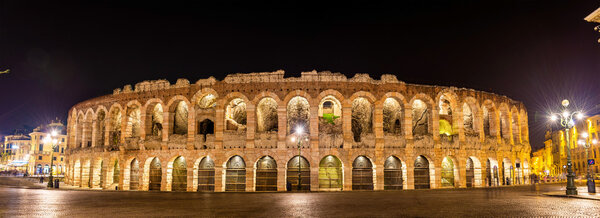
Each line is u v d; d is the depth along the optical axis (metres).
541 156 139.12
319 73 49.78
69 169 68.00
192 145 50.31
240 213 22.47
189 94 51.62
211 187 49.78
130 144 53.50
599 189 41.47
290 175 48.41
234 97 50.31
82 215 21.94
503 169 59.22
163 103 52.81
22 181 74.88
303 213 22.20
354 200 30.56
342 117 49.25
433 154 50.19
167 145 51.53
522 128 63.09
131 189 53.94
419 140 50.00
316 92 49.28
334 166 48.97
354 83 49.66
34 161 137.50
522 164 61.41
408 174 48.94
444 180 52.38
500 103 58.44
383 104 55.22
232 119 55.50
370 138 49.09
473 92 54.81
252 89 49.91
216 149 49.28
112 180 56.81
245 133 49.28
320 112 60.47
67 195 38.31
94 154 59.09
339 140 48.53
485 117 60.12
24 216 21.42
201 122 54.00
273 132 49.09
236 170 49.31
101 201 31.16
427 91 51.47
